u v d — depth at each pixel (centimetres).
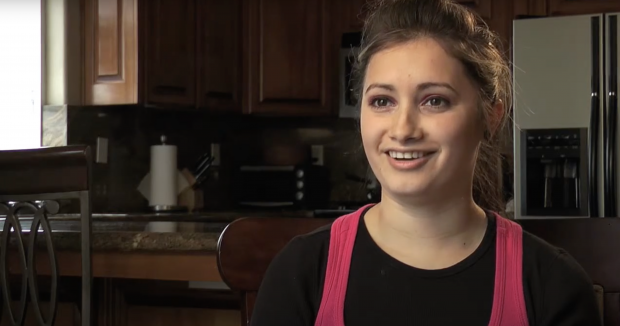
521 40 286
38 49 290
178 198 330
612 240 104
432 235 76
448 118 72
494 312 73
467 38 77
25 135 291
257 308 82
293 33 350
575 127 279
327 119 386
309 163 369
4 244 136
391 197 75
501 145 90
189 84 314
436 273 75
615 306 103
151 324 166
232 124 393
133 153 319
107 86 289
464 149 73
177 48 307
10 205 135
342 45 342
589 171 276
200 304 161
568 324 74
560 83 281
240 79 349
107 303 168
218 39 333
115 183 307
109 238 143
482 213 80
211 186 367
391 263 76
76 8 291
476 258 76
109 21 289
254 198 362
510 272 75
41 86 288
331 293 78
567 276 76
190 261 139
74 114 287
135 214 286
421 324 74
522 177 285
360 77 84
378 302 75
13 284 169
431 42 74
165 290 164
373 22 81
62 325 170
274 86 350
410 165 72
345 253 79
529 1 323
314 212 327
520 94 285
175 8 305
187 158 354
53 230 152
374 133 74
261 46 349
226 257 105
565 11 317
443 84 72
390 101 75
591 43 277
